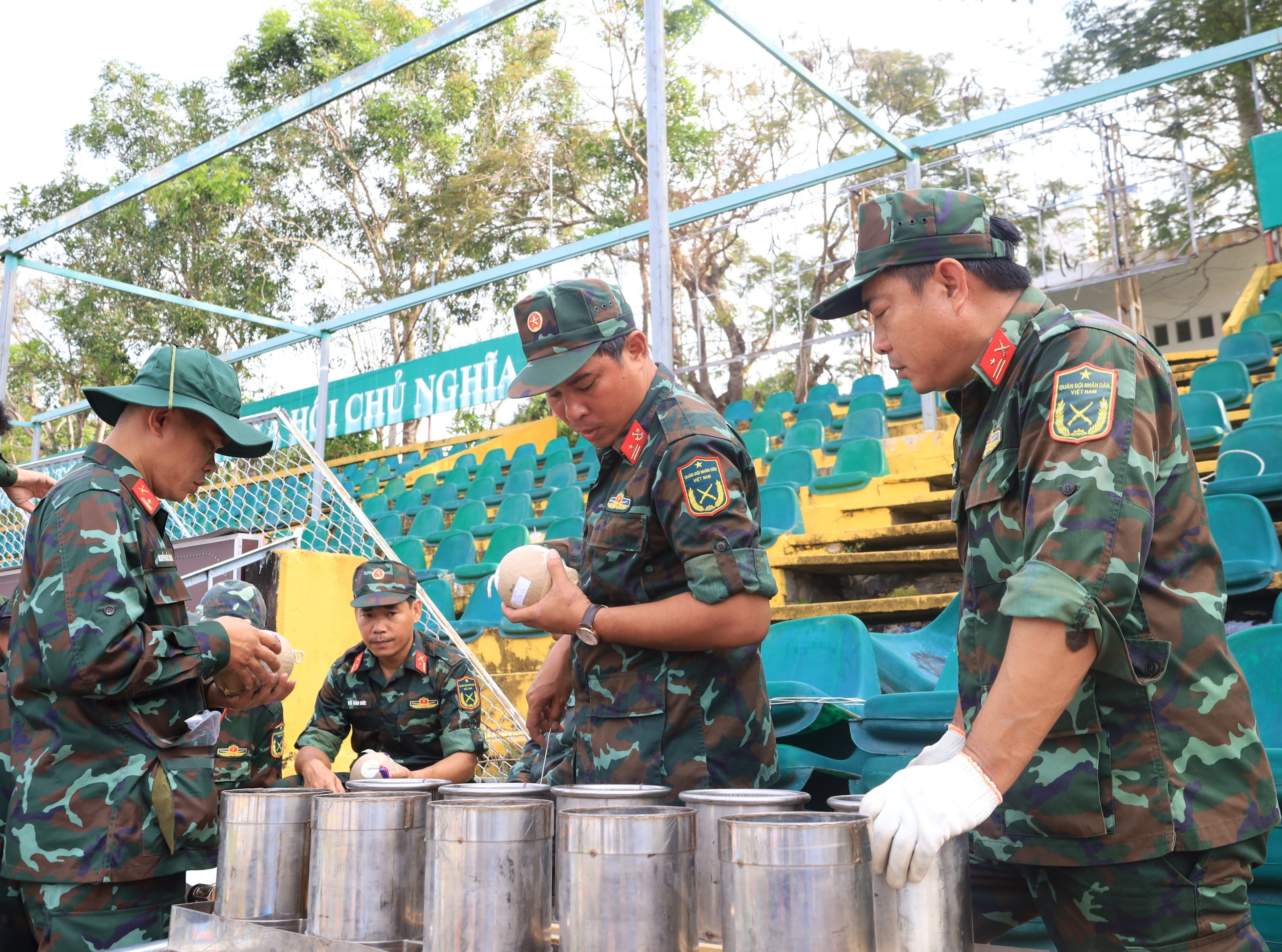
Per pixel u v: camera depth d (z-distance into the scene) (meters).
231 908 1.41
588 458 13.57
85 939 1.96
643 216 21.95
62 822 1.96
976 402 1.65
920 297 1.55
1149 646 1.37
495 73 24.47
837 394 14.28
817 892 1.04
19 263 7.71
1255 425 5.70
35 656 2.00
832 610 5.55
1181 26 16.02
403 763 4.18
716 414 2.12
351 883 1.29
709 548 1.95
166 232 24.72
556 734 2.87
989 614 1.52
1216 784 1.38
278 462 6.26
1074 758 1.39
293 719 4.86
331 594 5.09
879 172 16.08
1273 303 12.19
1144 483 1.32
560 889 1.17
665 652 2.09
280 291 25.09
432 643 4.22
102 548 1.98
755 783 2.09
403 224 24.36
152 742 2.06
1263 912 2.26
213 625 2.12
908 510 6.99
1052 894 1.47
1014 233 1.61
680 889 1.16
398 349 23.97
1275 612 3.44
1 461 2.91
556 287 2.10
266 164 24.73
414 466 18.27
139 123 25.47
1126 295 15.14
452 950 1.18
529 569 2.05
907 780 1.16
